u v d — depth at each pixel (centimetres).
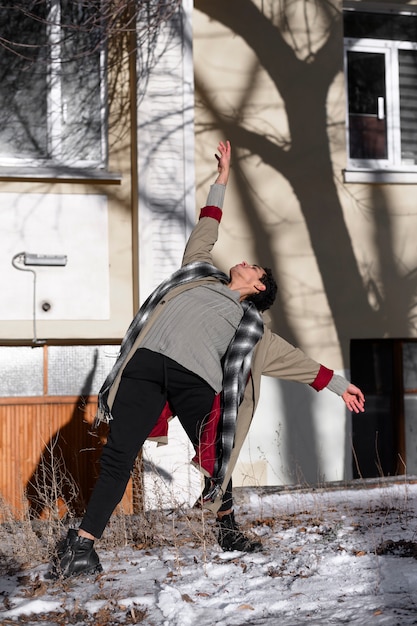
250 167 1250
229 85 1250
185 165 1127
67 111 1136
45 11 1124
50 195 1119
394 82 1334
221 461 563
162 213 1121
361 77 1323
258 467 1225
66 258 1119
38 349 1149
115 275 1133
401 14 1339
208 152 1239
